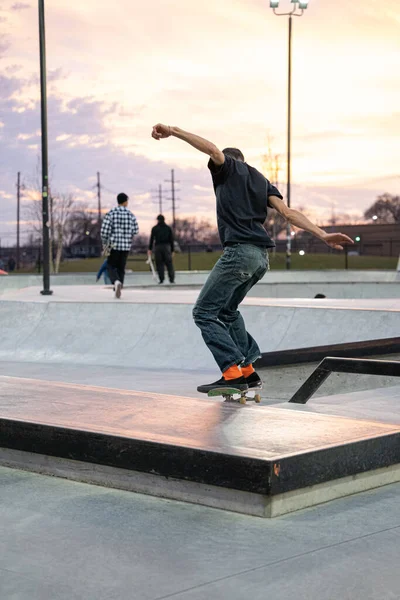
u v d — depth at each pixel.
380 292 22.84
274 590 2.68
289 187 35.44
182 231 96.25
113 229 14.59
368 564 2.90
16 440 4.23
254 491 3.40
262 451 3.53
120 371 10.00
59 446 4.05
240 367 5.90
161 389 8.42
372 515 3.46
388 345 7.82
